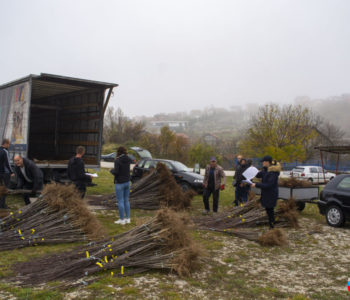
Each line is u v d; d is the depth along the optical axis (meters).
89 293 3.90
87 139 12.58
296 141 30.02
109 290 3.99
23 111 10.04
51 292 3.82
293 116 31.27
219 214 8.18
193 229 7.33
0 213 6.27
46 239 5.55
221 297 4.04
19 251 5.25
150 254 4.77
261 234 6.73
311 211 10.38
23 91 10.22
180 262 4.61
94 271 4.38
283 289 4.38
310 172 22.84
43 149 16.14
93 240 5.71
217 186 9.16
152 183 9.53
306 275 4.94
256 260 5.53
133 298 3.84
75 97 13.47
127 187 7.59
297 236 7.18
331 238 7.14
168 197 9.15
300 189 9.41
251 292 4.23
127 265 4.57
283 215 7.93
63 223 5.86
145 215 8.54
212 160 9.15
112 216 8.31
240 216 7.75
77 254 4.79
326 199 8.51
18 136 10.27
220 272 4.87
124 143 38.41
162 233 4.80
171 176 9.52
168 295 3.97
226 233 7.20
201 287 4.30
